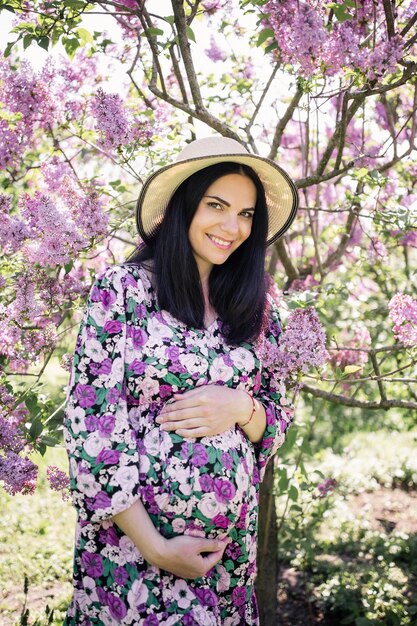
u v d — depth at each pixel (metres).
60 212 2.70
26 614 3.22
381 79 2.69
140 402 1.91
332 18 2.78
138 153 2.93
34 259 2.75
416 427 6.71
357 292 4.77
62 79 3.12
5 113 3.00
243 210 2.03
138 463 1.84
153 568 1.85
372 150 3.91
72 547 4.27
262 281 2.16
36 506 4.84
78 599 1.96
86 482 1.79
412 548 4.29
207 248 2.03
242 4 2.86
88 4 2.93
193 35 2.88
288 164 4.73
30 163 3.54
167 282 1.97
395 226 3.15
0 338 2.84
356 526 4.64
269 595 3.33
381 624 3.43
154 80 3.09
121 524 1.81
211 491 1.87
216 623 1.90
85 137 3.21
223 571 2.02
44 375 6.93
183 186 2.05
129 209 3.46
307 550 3.74
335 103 3.97
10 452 2.62
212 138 2.08
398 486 5.50
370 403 3.11
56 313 3.13
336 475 5.46
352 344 3.72
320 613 3.73
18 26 2.88
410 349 2.90
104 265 3.48
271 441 2.14
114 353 1.86
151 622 1.83
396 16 2.87
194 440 1.90
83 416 1.82
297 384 2.45
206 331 2.03
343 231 3.71
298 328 2.27
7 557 4.06
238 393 2.00
